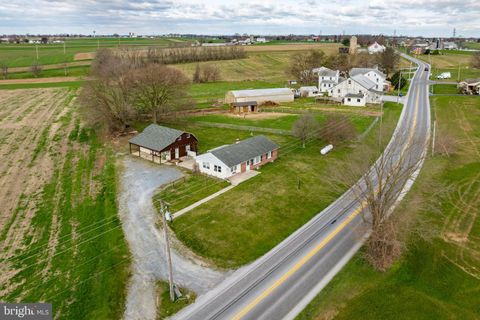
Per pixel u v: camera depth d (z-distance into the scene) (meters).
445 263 29.34
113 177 45.91
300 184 42.50
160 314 24.12
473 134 59.97
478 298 25.88
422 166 46.41
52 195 41.56
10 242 32.62
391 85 102.00
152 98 69.31
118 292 26.30
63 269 28.92
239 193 40.41
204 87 115.25
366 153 43.12
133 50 195.00
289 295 25.44
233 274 27.75
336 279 27.00
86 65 152.88
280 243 31.56
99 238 32.94
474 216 36.00
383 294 25.48
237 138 60.47
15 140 61.12
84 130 66.81
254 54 192.25
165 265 29.00
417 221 34.03
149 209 37.59
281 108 82.50
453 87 99.50
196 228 33.69
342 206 37.75
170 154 50.91
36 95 100.31
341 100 85.75
